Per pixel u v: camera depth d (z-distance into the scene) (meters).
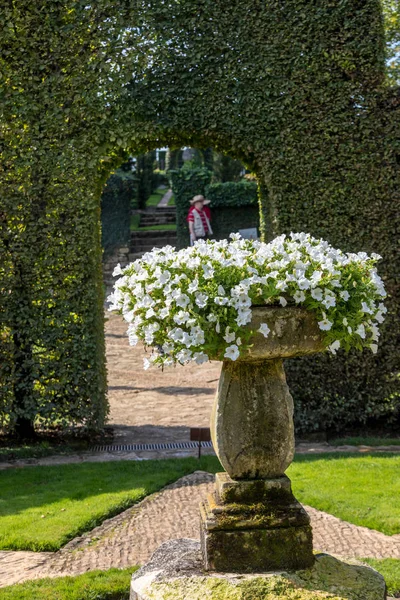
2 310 7.39
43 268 7.43
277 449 3.16
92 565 4.04
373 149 7.58
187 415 8.91
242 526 3.03
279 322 2.99
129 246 20.59
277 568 3.03
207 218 18.67
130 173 25.50
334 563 3.12
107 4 7.39
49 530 4.52
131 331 3.15
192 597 2.80
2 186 7.33
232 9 7.54
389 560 3.97
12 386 7.43
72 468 6.30
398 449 6.91
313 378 7.64
